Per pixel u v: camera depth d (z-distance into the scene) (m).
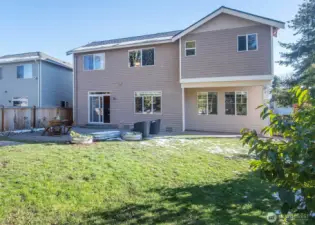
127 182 4.64
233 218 3.27
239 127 13.59
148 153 7.14
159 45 14.15
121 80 15.12
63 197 3.86
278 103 14.41
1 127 11.97
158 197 3.99
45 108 14.73
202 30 12.52
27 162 5.62
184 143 9.30
